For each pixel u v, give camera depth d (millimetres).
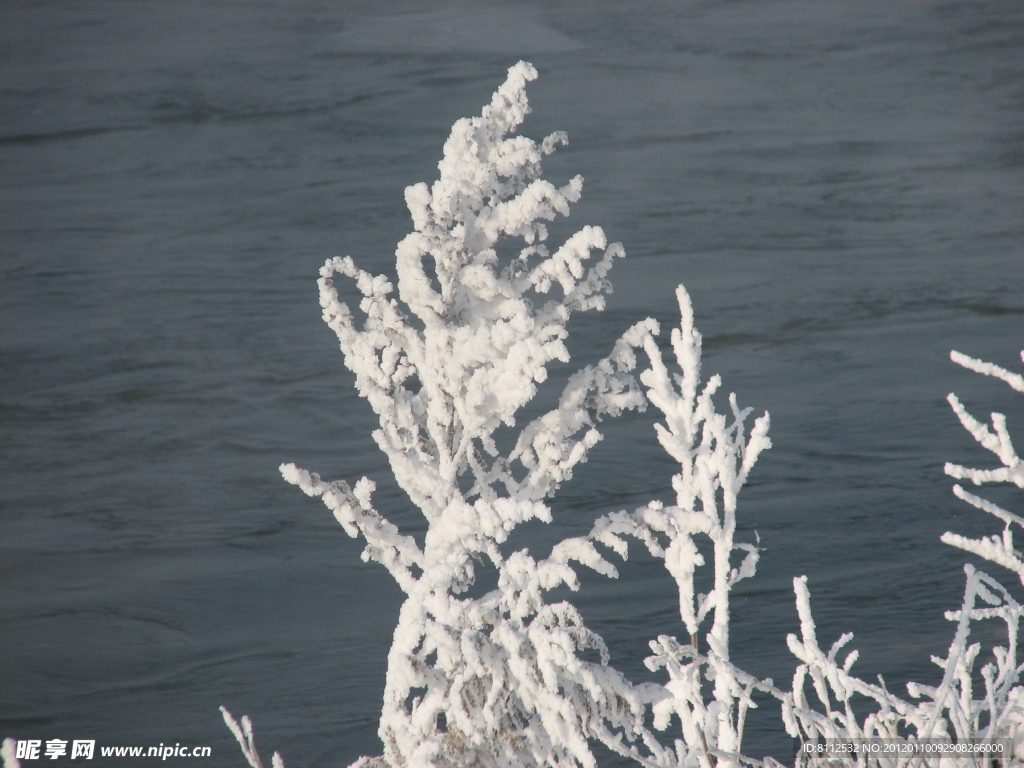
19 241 106188
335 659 33875
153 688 32844
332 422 59938
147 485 51719
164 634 36469
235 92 185125
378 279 15672
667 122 156000
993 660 26016
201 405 63062
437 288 40969
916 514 43125
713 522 12742
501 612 11625
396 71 199625
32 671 34062
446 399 15320
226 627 36750
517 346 14281
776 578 37125
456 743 11234
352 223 110062
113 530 46375
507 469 15242
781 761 22156
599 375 15148
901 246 96062
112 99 181875
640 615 34438
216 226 110500
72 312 83500
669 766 11164
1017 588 34500
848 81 180125
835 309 78688
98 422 61031
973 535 40594
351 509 13602
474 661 10617
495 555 12773
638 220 106750
